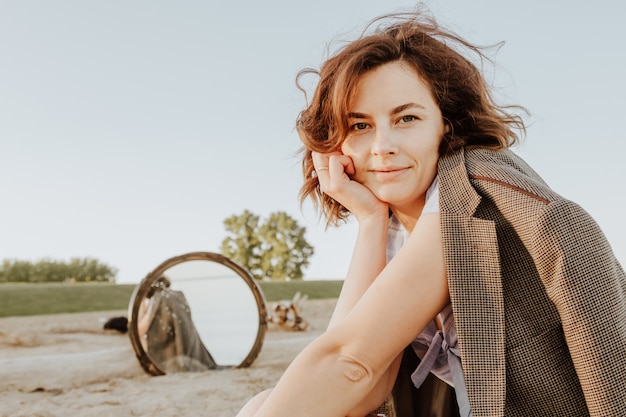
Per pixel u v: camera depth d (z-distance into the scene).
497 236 1.36
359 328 1.41
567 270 1.26
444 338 1.68
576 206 1.31
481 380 1.32
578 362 1.29
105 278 28.11
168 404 3.80
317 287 12.85
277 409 1.41
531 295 1.34
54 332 7.77
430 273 1.40
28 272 26.70
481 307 1.34
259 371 4.95
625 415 1.25
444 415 1.75
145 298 4.88
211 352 5.07
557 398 1.35
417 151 1.58
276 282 13.35
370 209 1.79
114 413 3.60
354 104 1.60
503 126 1.74
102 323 8.16
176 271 5.03
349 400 1.43
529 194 1.33
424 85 1.60
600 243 1.30
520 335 1.34
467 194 1.40
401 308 1.40
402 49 1.61
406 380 1.82
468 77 1.69
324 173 1.87
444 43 1.71
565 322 1.29
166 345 4.90
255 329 5.18
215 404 3.79
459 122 1.66
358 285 1.76
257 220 20.81
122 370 4.95
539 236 1.29
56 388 4.36
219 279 5.12
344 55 1.67
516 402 1.37
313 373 1.42
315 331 7.51
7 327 7.99
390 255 1.93
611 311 1.26
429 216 1.46
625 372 1.25
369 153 1.65
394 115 1.58
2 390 4.28
